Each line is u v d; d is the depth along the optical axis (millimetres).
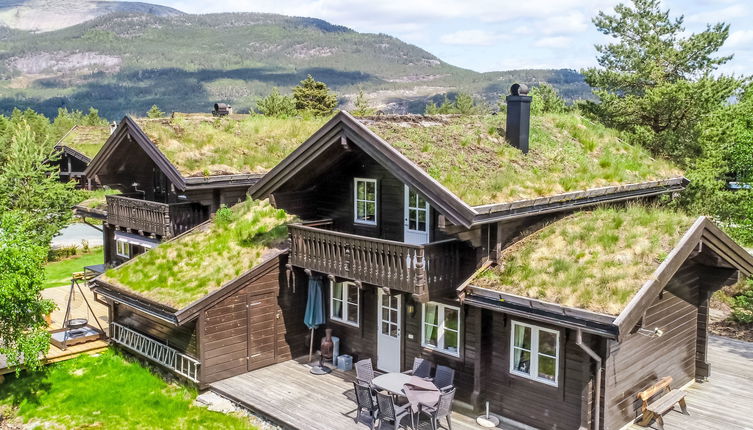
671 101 26531
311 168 15711
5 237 14594
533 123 18203
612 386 11906
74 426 13750
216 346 15344
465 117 17266
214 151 19906
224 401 14570
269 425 13523
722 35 29422
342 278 15055
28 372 16484
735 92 27594
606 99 29297
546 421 12383
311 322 16422
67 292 24469
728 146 22438
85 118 104688
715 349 17422
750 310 19156
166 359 16125
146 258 17875
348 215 16531
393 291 14148
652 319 13094
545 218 14328
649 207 16062
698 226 12469
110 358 17453
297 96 65438
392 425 12977
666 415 13086
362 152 15641
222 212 18609
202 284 15781
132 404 14758
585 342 11414
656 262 11812
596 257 12375
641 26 30891
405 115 16016
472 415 13375
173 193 21344
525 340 12688
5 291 13828
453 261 13445
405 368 15117
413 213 14828
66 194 30984
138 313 17266
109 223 21953
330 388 14961
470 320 13539
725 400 13883
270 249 16719
